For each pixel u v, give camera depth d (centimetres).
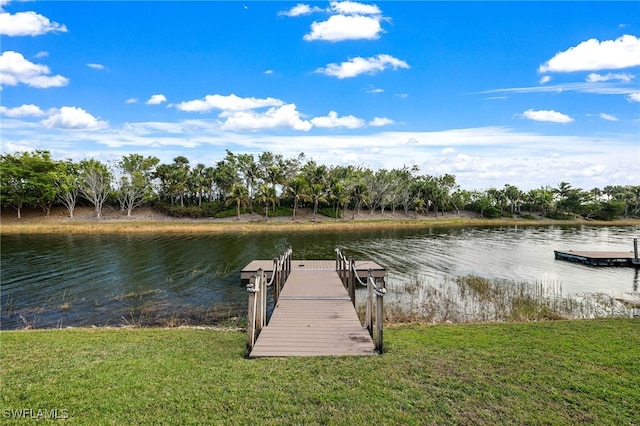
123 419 399
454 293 1388
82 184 5222
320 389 471
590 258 2056
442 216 7231
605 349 630
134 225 4244
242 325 1004
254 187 6169
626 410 421
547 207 8081
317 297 1049
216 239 3184
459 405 431
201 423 393
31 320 1062
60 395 451
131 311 1149
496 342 688
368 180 6450
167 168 5809
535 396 453
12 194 4947
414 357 593
